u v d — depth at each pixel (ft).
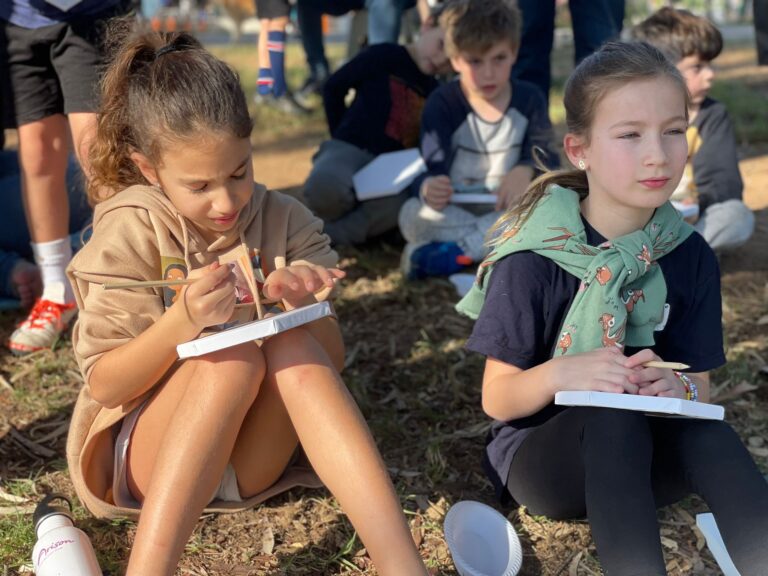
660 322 6.80
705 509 7.56
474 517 6.98
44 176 10.21
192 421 5.99
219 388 6.04
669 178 6.35
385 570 5.87
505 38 11.94
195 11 45.21
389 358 10.27
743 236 12.25
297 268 6.47
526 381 6.49
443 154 12.56
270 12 12.30
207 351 5.91
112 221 6.60
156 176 6.52
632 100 6.31
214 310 6.11
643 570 5.54
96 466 6.97
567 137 6.82
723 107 12.67
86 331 6.47
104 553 6.88
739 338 10.54
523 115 12.62
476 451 8.45
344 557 6.93
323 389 6.19
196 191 6.27
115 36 7.53
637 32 12.80
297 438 7.02
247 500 7.16
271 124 20.53
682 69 12.20
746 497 5.81
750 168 16.67
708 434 6.15
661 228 6.68
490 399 6.78
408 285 12.13
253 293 6.40
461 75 12.55
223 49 35.24
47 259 10.37
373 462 6.04
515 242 6.79
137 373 6.30
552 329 6.83
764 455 8.27
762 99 21.35
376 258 13.19
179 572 6.73
